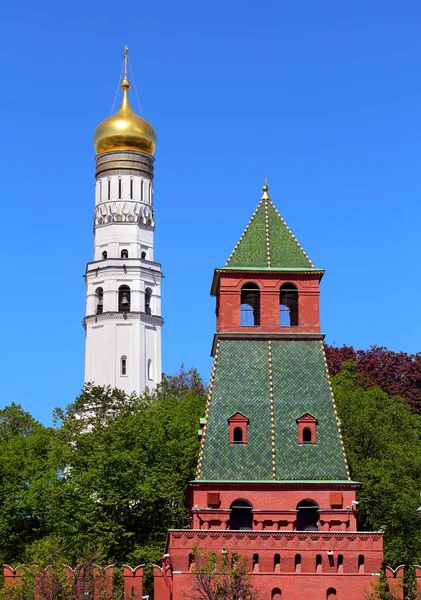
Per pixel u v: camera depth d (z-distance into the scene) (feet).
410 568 313.94
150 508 362.12
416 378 483.51
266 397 290.56
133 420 387.75
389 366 492.13
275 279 303.27
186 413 411.54
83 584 277.23
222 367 294.66
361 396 407.64
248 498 279.08
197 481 278.87
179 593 266.77
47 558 292.61
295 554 269.44
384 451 376.07
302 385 292.81
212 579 260.01
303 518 280.10
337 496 278.67
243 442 284.82
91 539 348.38
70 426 401.90
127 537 357.20
